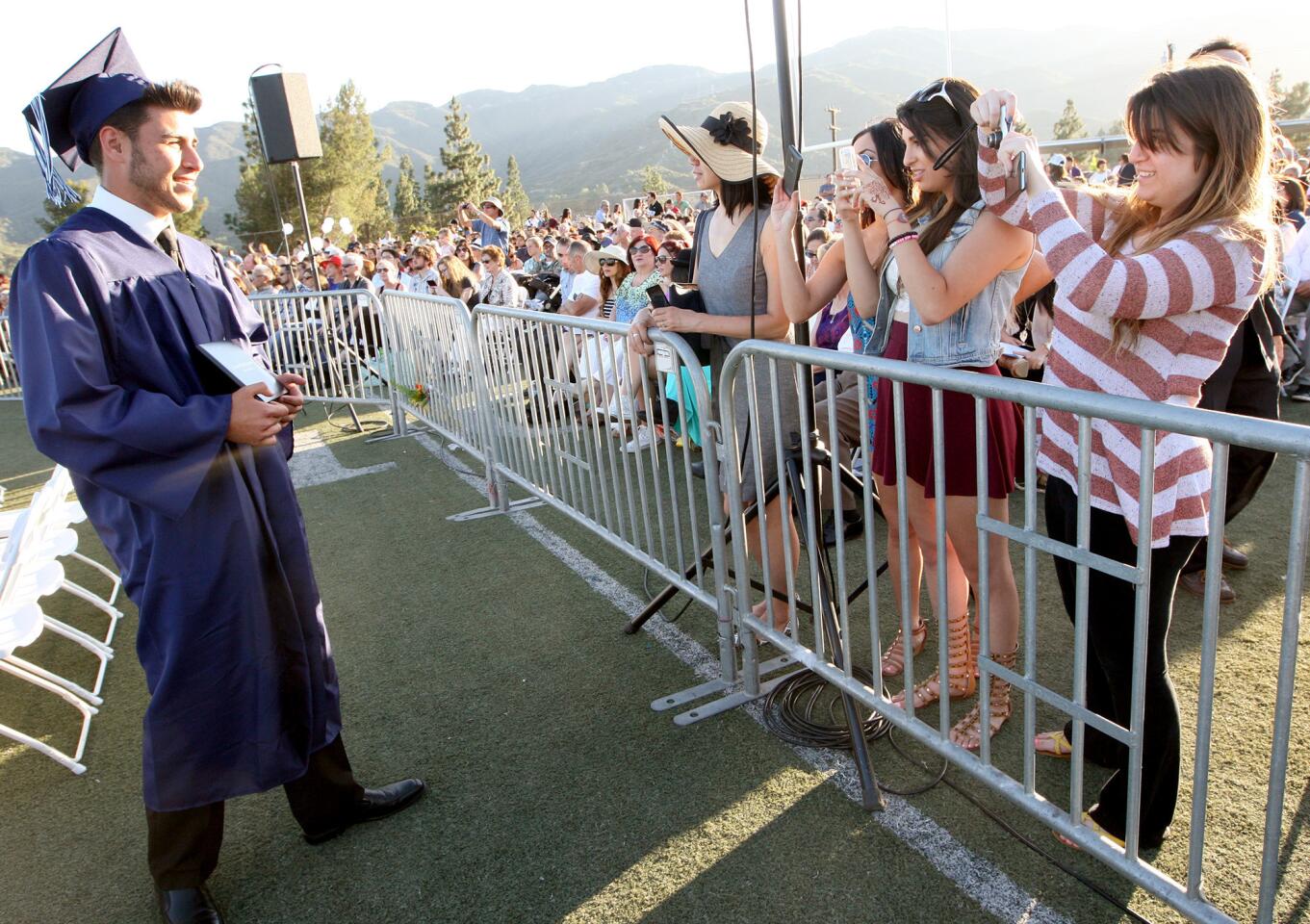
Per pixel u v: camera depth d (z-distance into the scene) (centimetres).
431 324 539
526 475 430
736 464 254
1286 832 200
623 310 597
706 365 312
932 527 244
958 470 223
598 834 223
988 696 186
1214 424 124
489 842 225
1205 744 139
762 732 260
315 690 214
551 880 209
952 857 204
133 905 218
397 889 212
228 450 186
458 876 214
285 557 205
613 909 198
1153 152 160
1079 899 189
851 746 248
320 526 487
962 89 207
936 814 219
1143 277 152
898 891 195
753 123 238
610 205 2398
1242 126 149
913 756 244
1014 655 244
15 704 325
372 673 319
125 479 170
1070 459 185
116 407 168
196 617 186
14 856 239
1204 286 152
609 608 352
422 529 464
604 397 317
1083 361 174
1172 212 163
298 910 209
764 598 308
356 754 270
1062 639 299
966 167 205
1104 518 177
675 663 305
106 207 183
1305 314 538
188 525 182
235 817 245
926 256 214
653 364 300
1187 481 166
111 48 178
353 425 727
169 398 175
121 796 263
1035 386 152
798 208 235
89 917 215
